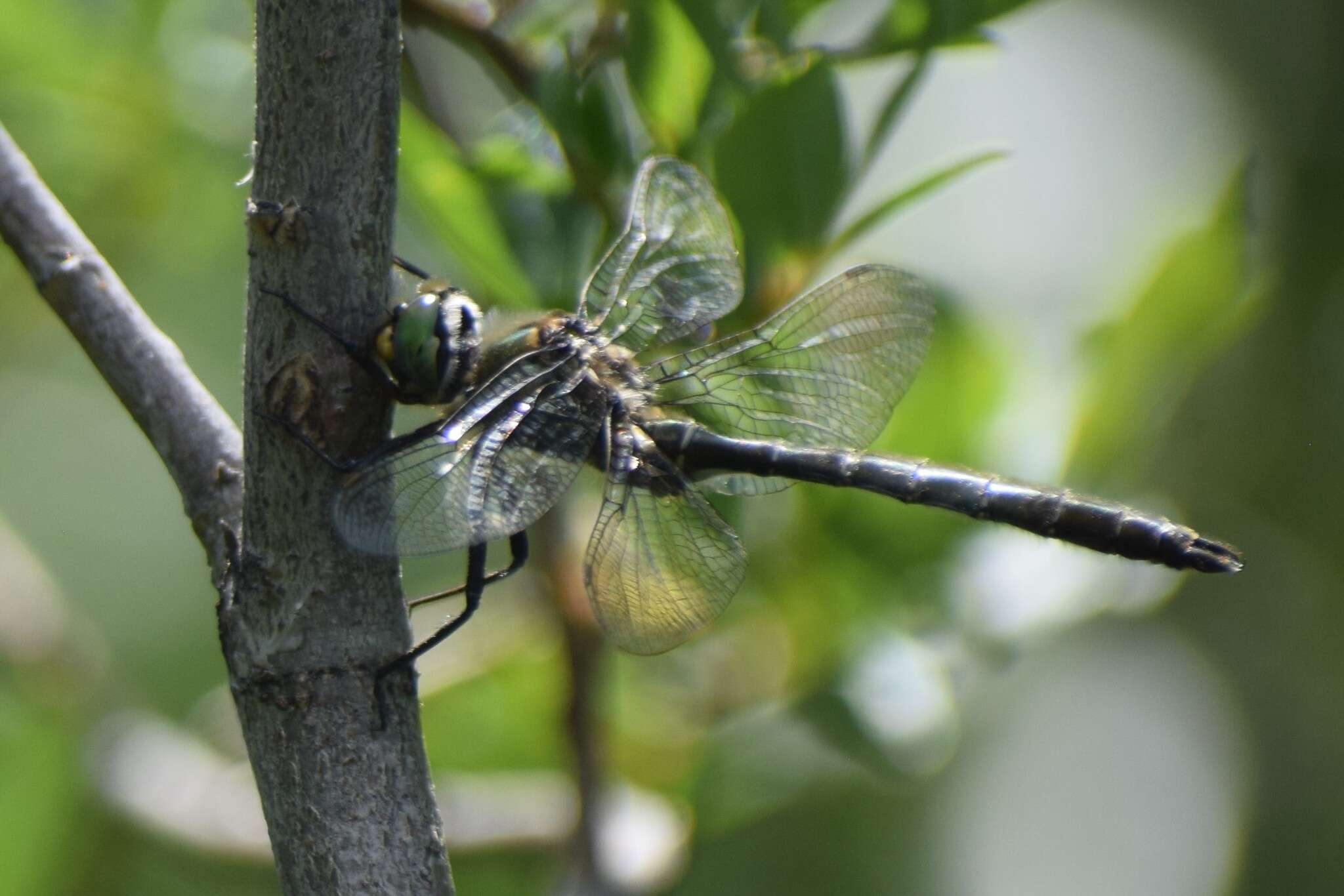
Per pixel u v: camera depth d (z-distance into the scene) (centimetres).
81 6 93
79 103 93
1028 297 94
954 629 92
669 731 93
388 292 89
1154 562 92
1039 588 92
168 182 94
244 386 89
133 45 93
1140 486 93
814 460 92
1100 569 92
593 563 91
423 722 93
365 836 89
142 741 94
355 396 89
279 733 89
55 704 94
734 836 95
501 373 91
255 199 89
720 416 92
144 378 89
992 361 92
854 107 95
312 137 89
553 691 93
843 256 94
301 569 89
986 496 92
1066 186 95
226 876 94
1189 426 94
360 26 89
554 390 91
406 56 92
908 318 92
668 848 92
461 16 91
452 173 91
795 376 92
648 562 91
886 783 92
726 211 91
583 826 92
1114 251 94
